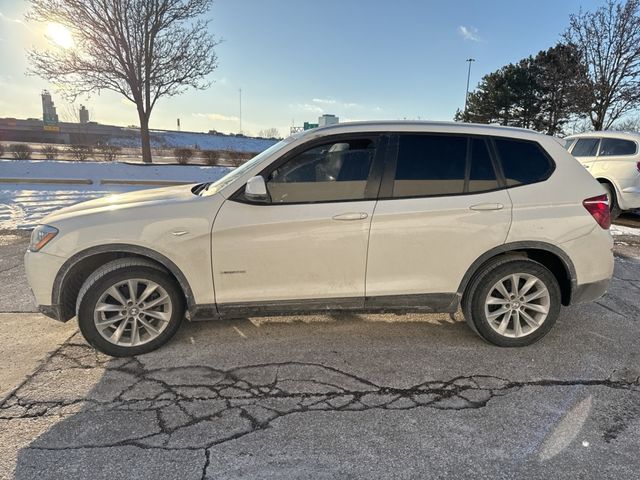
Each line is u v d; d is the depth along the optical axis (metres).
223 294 3.27
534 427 2.51
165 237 3.12
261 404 2.71
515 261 3.40
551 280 3.44
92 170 14.48
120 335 3.22
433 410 2.66
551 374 3.10
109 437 2.38
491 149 3.40
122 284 3.20
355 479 2.11
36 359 3.22
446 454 2.29
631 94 16.58
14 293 4.54
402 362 3.24
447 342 3.59
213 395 2.79
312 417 2.58
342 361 3.25
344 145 3.29
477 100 36.97
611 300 4.60
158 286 3.26
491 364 3.23
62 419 2.53
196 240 3.15
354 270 3.30
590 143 9.30
